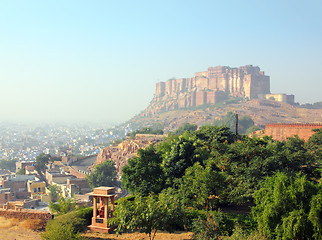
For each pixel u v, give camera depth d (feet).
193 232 101.04
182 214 89.56
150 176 143.33
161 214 82.79
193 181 117.39
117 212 88.58
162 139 570.46
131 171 144.66
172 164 148.87
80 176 481.87
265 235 85.61
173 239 96.32
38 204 333.83
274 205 85.05
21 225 104.12
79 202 299.79
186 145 153.48
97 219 104.58
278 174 95.71
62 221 98.48
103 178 400.47
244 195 110.42
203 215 102.58
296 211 82.02
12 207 120.67
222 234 94.94
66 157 634.43
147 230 83.25
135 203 86.02
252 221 94.48
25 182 451.53
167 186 144.36
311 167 132.67
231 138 204.85
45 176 522.47
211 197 119.03
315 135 248.52
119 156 570.05
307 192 85.20
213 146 155.02
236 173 121.90
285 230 81.05
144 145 552.00
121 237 98.12
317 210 80.69
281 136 366.63
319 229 78.95
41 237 93.86
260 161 119.96
